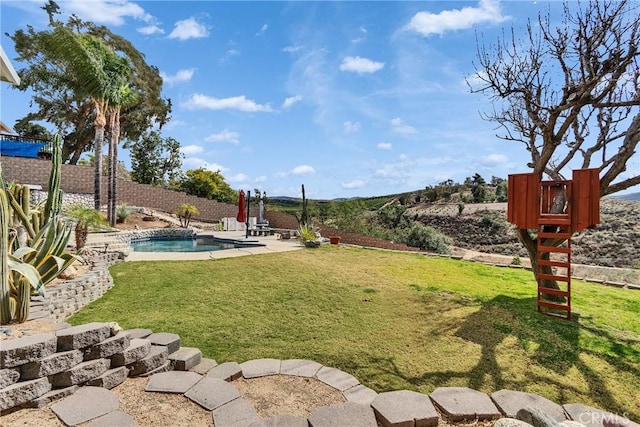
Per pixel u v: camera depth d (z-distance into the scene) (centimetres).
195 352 338
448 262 959
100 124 1419
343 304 557
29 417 232
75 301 501
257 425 232
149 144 2861
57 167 505
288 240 1435
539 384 332
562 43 547
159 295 586
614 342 423
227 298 575
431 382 330
